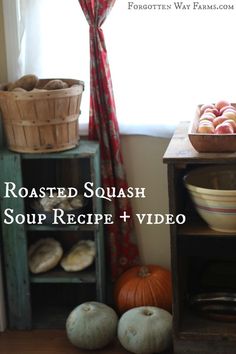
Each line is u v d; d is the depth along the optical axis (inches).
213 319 97.8
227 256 103.5
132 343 98.7
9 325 111.2
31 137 100.7
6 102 99.2
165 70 108.0
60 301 119.6
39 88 106.5
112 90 108.1
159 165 113.1
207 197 89.8
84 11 104.0
